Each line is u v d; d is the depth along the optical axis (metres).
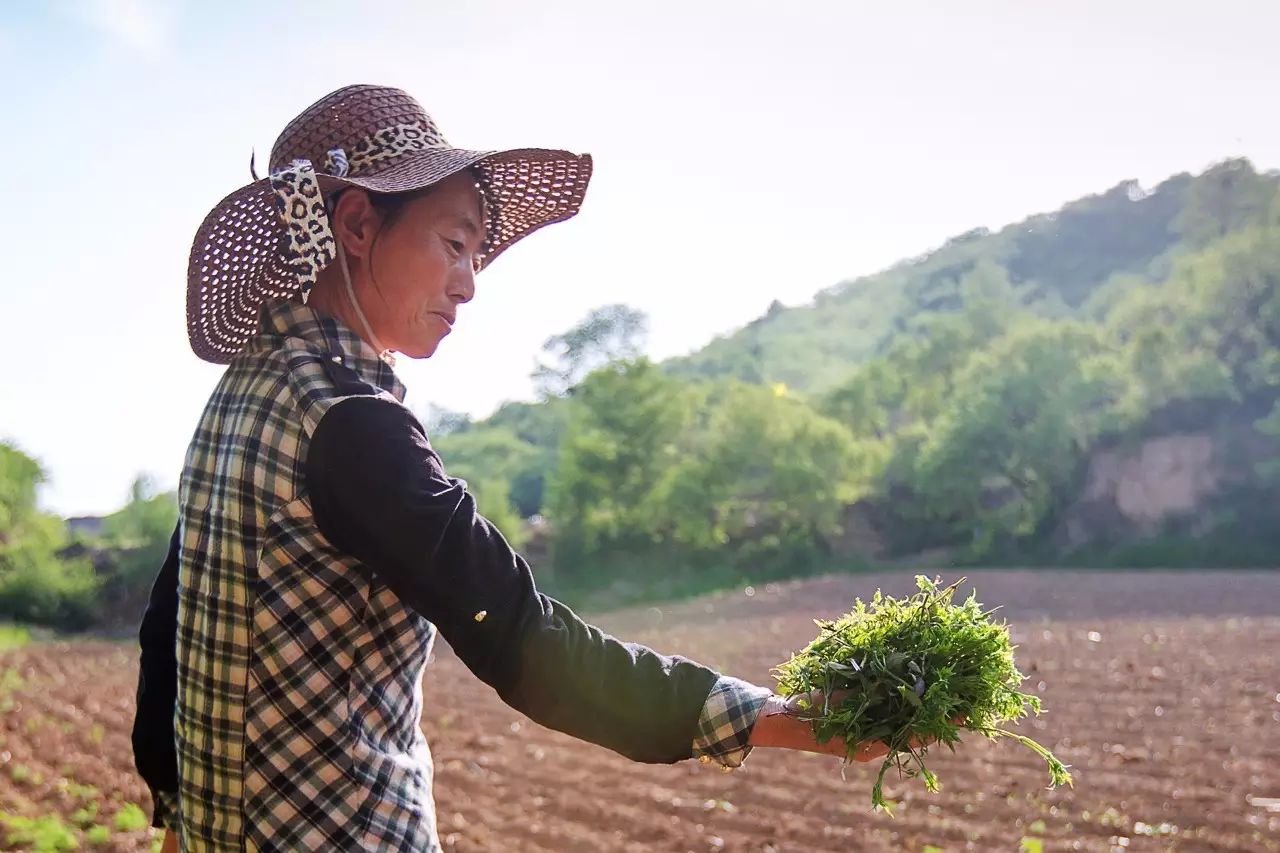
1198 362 59.66
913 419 84.88
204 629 1.78
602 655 1.74
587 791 10.68
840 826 8.97
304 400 1.75
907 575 52.22
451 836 8.99
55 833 8.55
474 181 2.04
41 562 57.25
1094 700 15.23
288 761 1.74
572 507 64.25
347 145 1.96
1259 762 10.94
